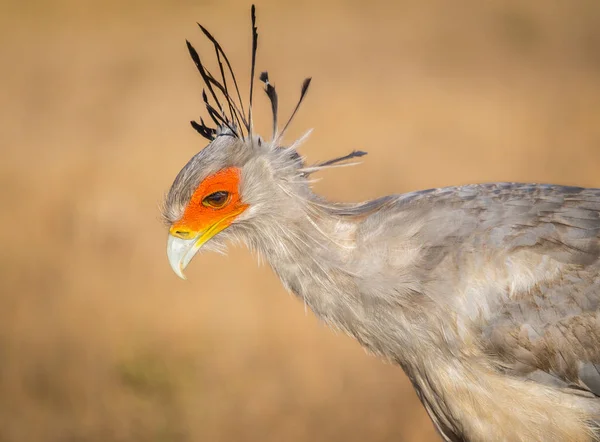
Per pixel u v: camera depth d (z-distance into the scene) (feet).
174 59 83.71
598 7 101.04
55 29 94.99
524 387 19.47
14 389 37.14
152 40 90.22
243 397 36.17
